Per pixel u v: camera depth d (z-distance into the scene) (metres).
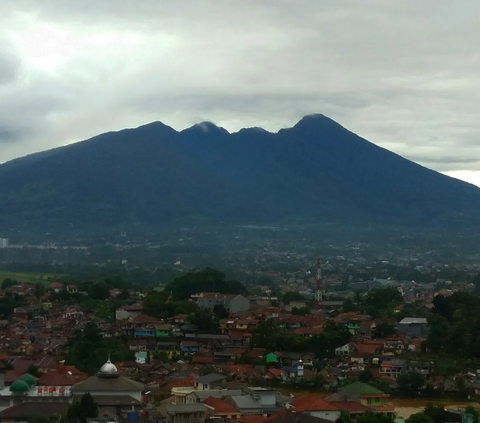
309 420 174.88
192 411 182.00
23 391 196.38
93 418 171.25
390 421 184.38
